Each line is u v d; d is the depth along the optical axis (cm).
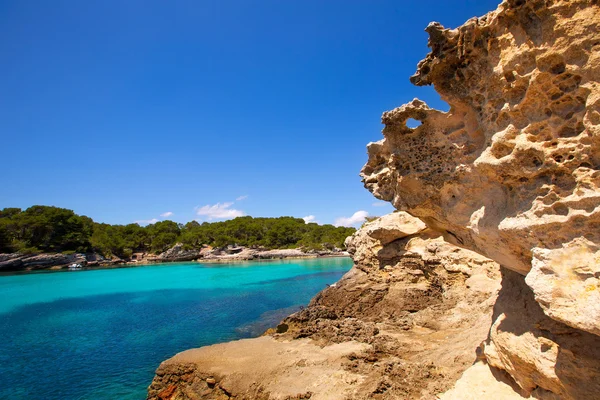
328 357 1375
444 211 824
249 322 2706
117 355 2025
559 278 477
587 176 482
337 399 1049
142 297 3984
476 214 711
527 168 548
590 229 473
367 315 2075
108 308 3391
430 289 2183
